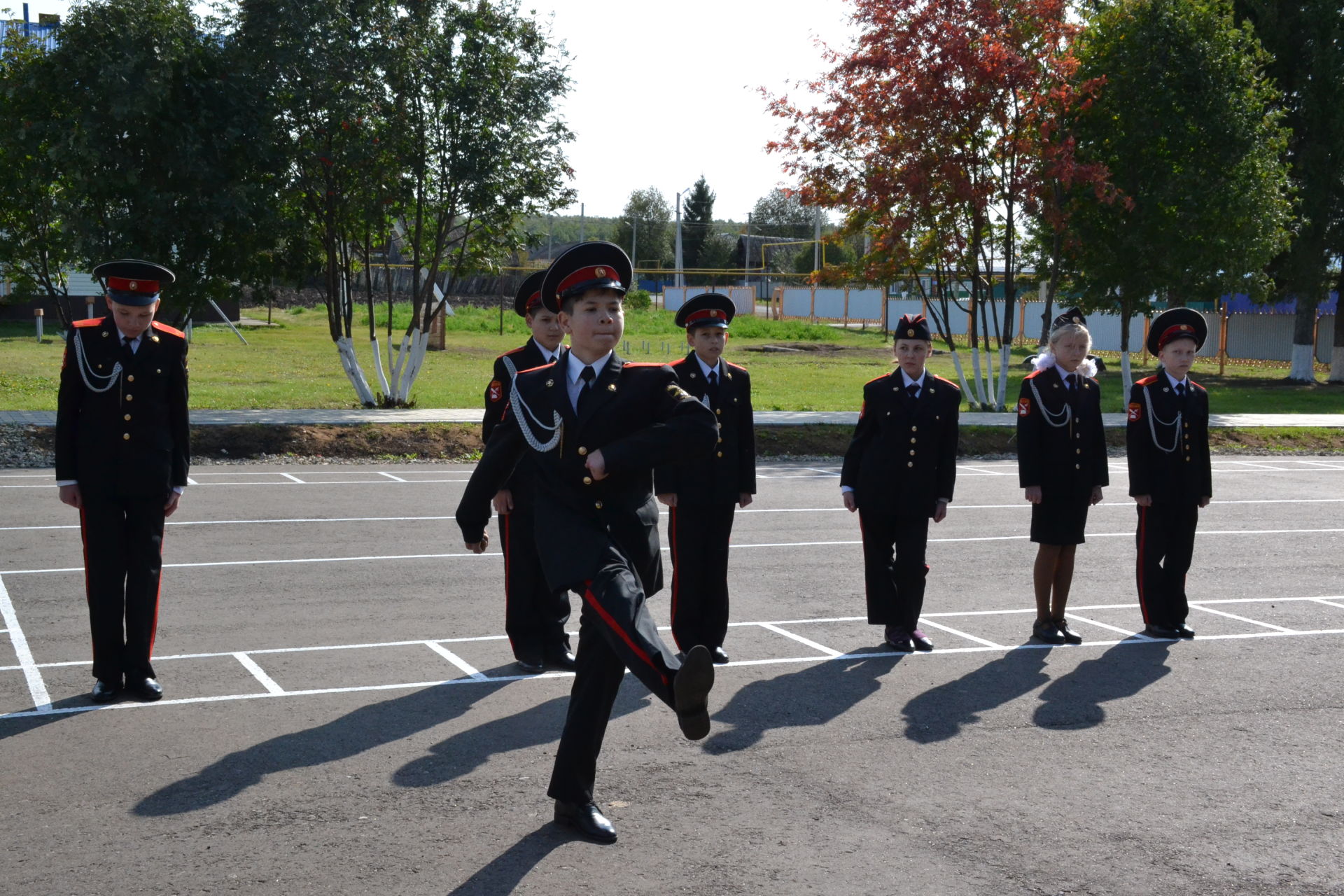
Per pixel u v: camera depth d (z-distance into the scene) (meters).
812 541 12.14
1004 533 12.90
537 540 4.81
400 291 68.94
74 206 19.28
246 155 20.25
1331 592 10.07
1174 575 8.41
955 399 7.99
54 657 7.33
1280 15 35.06
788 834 4.83
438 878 4.36
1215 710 6.64
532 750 5.83
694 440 4.64
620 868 4.48
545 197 22.38
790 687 7.01
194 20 20.12
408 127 21.25
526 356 7.41
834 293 78.19
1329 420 25.64
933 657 7.78
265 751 5.72
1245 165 27.05
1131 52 26.88
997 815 5.07
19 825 4.79
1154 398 8.33
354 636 8.01
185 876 4.34
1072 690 7.04
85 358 6.44
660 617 9.05
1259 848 4.75
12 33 19.47
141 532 6.56
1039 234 28.14
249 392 24.95
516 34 21.92
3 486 14.23
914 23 24.38
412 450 18.58
